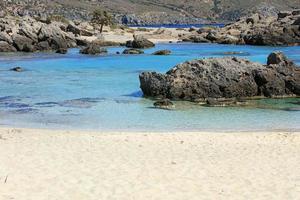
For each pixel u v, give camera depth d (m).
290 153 17.58
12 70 48.47
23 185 13.55
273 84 32.06
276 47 87.19
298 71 33.38
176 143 19.19
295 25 94.94
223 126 23.45
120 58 63.03
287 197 12.69
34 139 19.70
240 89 31.44
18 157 16.66
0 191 13.01
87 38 99.88
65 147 18.31
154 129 22.77
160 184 13.76
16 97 32.06
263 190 13.27
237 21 123.56
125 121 24.55
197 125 23.64
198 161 16.38
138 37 87.25
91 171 15.01
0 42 76.00
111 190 13.19
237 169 15.38
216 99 30.73
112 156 16.97
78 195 12.76
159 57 64.06
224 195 12.84
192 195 12.83
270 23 112.44
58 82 39.34
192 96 31.05
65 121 24.53
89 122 24.31
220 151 17.88
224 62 32.19
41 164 15.77
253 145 18.94
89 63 56.41
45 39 79.19
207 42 103.00
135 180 14.11
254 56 64.75
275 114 26.58
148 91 32.25
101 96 32.41
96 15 124.25
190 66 32.19
